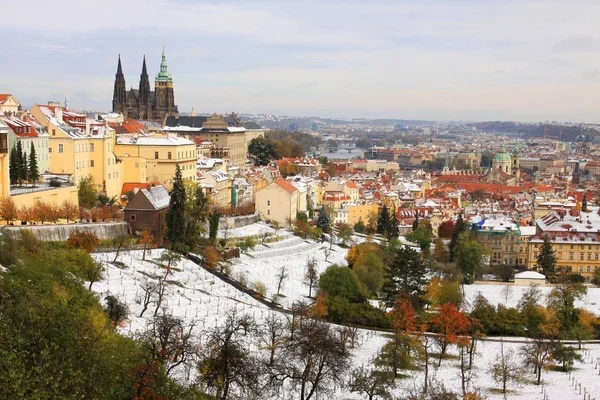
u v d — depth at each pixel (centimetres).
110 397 11538
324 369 17838
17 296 12738
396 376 19038
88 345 12131
